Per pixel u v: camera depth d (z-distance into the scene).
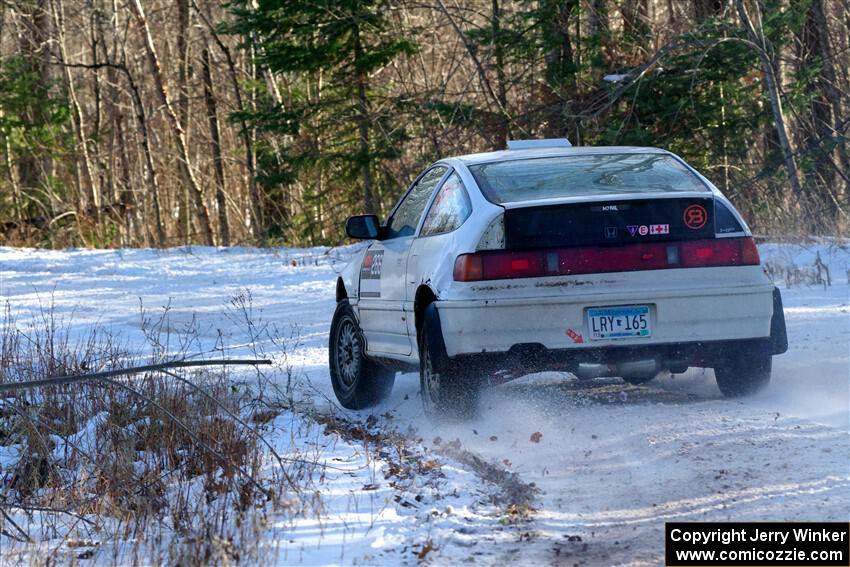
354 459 10.41
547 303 10.97
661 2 53.91
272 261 36.09
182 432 10.89
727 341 11.27
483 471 9.84
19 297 27.38
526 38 44.44
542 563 7.37
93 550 8.01
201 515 8.27
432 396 11.60
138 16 63.09
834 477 8.65
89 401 12.38
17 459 10.89
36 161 65.56
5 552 8.00
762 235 31.28
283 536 8.06
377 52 48.81
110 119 75.38
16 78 63.12
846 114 42.28
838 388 12.28
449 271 11.27
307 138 52.34
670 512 8.29
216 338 20.25
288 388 13.98
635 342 11.08
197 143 78.25
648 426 10.95
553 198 11.22
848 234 31.64
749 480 8.84
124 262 36.53
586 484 9.27
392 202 51.81
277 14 48.38
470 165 12.39
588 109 38.12
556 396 12.91
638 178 11.86
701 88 40.53
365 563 7.43
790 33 40.34
